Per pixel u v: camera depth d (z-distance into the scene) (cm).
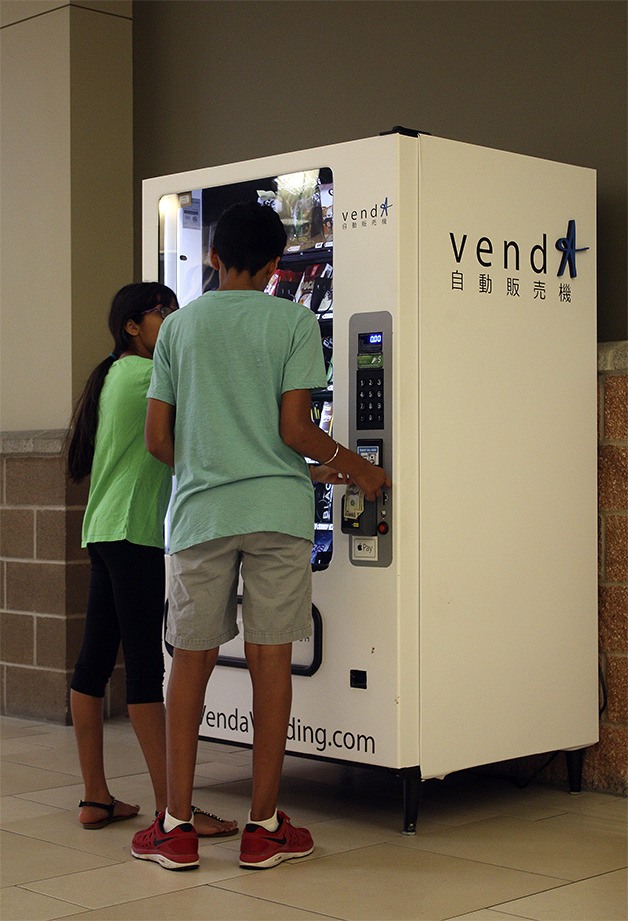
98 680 347
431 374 342
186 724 311
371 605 338
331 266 377
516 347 366
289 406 306
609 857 320
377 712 337
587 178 388
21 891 290
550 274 377
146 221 401
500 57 421
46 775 417
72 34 531
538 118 412
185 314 318
